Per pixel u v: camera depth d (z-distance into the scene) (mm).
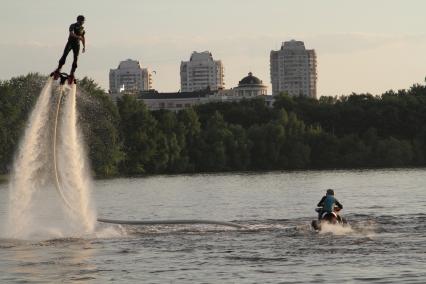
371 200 122000
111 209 114500
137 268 52531
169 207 116562
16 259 56750
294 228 74812
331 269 51031
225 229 74188
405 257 55344
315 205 113375
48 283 47750
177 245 63500
